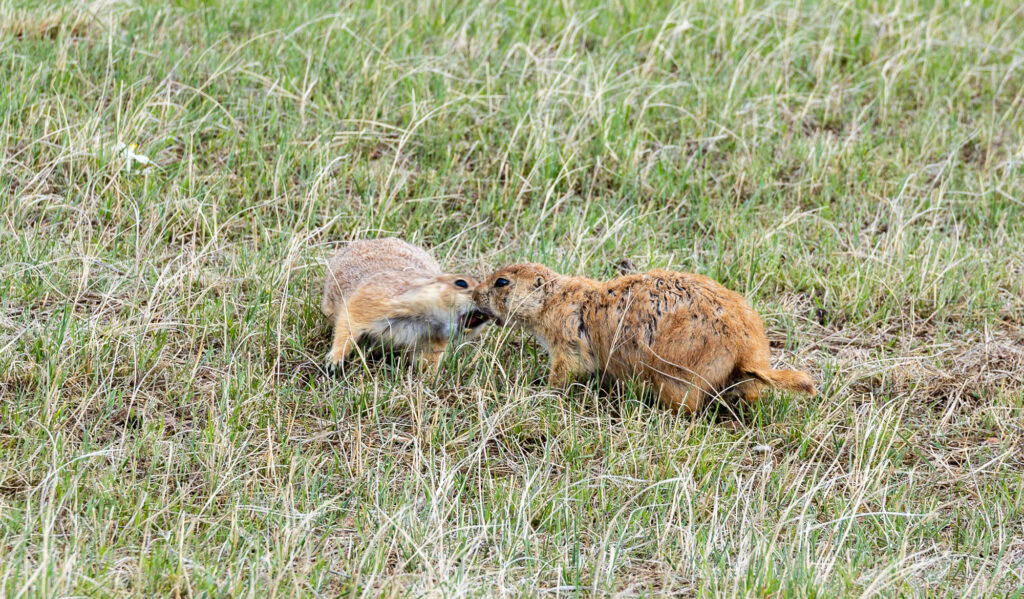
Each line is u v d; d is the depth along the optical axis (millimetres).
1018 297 12609
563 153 14477
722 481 9492
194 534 8312
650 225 13664
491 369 10609
